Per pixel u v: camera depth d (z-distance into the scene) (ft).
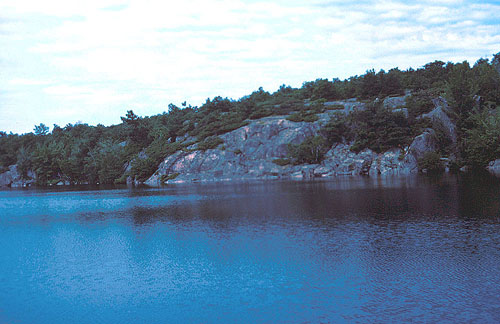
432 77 520.42
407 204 165.37
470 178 263.90
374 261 89.10
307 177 395.55
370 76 492.95
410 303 66.39
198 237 123.24
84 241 127.24
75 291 81.30
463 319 60.08
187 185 392.06
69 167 619.67
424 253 93.15
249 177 436.35
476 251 92.63
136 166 517.96
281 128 462.19
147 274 89.15
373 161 382.83
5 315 70.74
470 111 367.45
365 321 60.85
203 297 73.82
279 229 129.08
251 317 64.44
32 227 160.66
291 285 77.10
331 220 139.23
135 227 148.05
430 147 365.40
